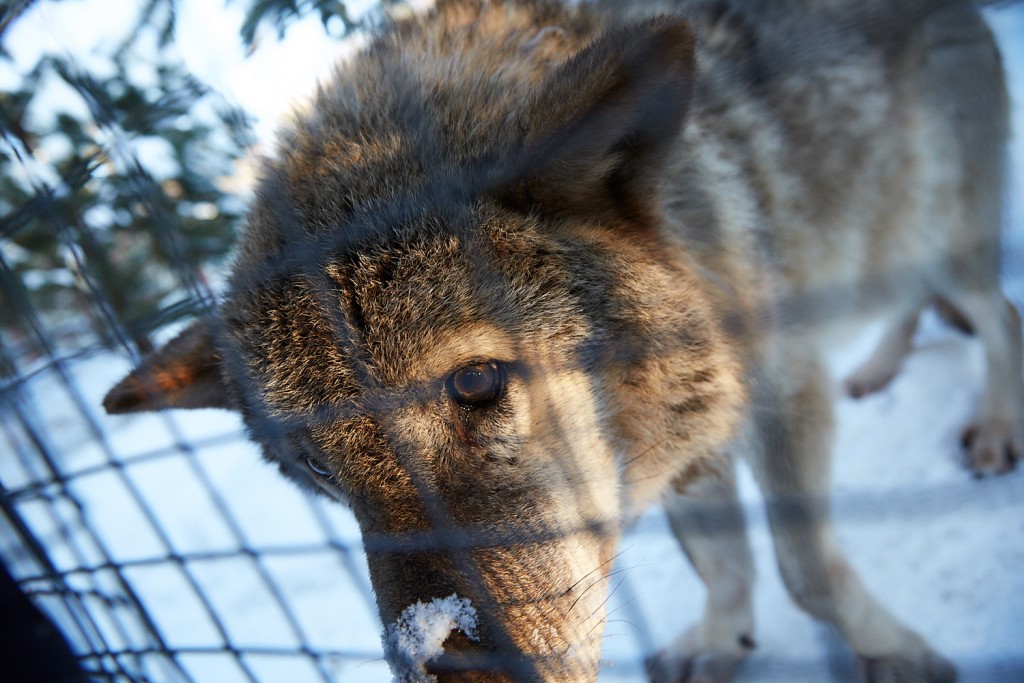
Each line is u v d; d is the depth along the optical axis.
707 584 0.77
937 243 0.83
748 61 0.73
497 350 0.60
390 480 0.60
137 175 0.62
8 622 0.71
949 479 0.82
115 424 1.71
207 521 1.18
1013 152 0.83
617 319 0.64
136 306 1.42
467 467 0.60
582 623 0.63
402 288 0.60
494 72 0.67
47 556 0.72
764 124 0.72
